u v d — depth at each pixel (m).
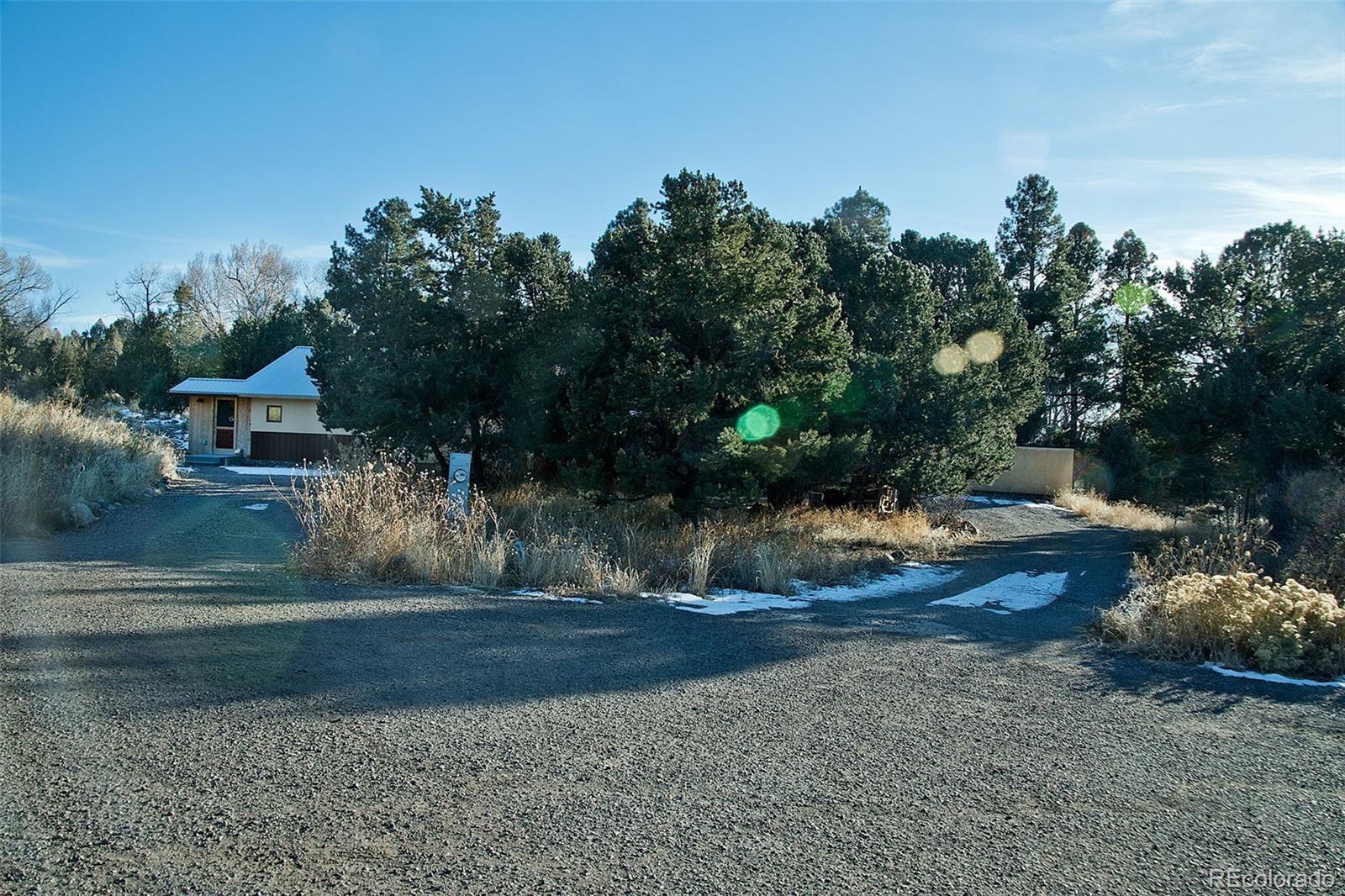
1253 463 19.91
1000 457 20.75
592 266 15.63
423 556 9.63
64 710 4.55
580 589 9.59
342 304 17.09
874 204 50.41
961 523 20.83
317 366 19.86
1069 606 11.15
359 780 3.94
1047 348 42.69
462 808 3.72
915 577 13.21
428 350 16.66
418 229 16.92
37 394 27.80
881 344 20.08
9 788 3.62
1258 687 6.78
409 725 4.70
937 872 3.39
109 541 11.06
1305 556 11.75
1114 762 4.81
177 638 6.10
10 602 6.86
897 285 20.02
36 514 11.52
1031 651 7.76
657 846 3.47
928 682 6.36
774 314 13.59
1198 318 23.47
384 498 10.55
